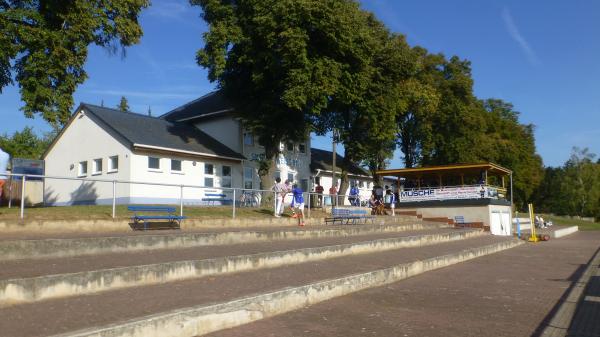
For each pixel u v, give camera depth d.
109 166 27.70
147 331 6.20
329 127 36.03
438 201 36.62
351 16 27.03
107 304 7.42
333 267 12.38
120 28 18.17
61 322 6.36
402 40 34.53
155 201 27.06
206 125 35.47
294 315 8.40
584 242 33.25
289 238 17.42
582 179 89.50
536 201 93.81
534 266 17.09
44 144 53.97
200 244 14.06
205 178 30.41
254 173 34.62
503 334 7.55
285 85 25.88
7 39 14.91
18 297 7.27
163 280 9.38
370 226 22.44
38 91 15.77
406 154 48.62
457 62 46.44
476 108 47.62
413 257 15.30
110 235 13.26
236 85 29.02
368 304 9.49
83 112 29.59
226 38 26.47
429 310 9.15
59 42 16.17
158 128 31.16
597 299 10.44
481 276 13.98
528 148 64.12
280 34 24.61
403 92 38.22
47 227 13.86
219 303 7.34
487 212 34.91
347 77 27.77
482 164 35.34
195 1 28.42
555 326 8.03
